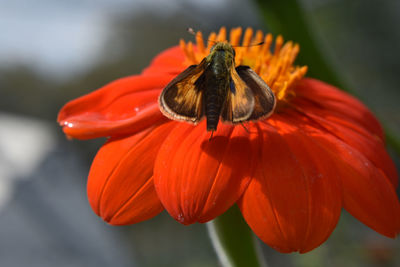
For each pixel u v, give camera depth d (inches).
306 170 9.7
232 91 9.9
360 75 36.9
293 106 10.6
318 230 9.4
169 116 9.7
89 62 52.9
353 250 21.1
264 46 11.1
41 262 24.5
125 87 10.6
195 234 32.1
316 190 9.6
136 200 9.7
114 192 9.7
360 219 9.6
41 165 28.3
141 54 50.3
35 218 26.0
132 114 10.3
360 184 9.7
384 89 36.5
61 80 53.5
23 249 24.5
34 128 32.5
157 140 10.0
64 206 27.4
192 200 9.5
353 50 37.7
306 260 19.9
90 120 10.2
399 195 22.3
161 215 33.5
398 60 37.0
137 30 44.9
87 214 28.5
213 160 9.7
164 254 31.6
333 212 9.5
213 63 9.8
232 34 11.2
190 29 10.9
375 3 37.6
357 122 10.9
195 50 11.6
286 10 11.2
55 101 51.7
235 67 10.3
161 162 9.8
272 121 10.3
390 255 20.7
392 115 26.0
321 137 10.1
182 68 10.9
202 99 9.9
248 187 9.6
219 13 14.3
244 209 9.5
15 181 26.6
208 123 9.6
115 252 28.0
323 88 11.1
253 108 9.6
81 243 26.6
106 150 10.0
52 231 26.0
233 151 9.7
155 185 9.7
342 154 9.9
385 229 9.6
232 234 10.2
